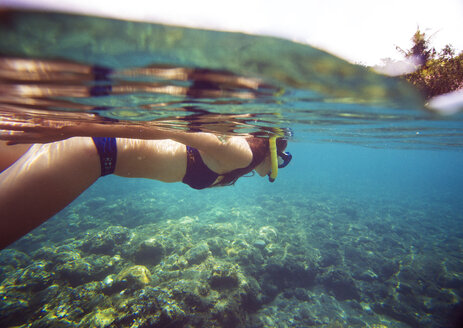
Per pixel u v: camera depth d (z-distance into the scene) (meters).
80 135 0.42
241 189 7.20
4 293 1.75
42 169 0.42
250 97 0.79
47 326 1.46
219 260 2.21
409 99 0.87
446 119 1.34
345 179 12.76
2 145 0.53
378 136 2.44
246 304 1.80
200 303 1.60
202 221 3.85
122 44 0.43
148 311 1.42
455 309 1.90
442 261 2.53
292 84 0.68
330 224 3.90
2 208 0.38
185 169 0.67
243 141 0.70
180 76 0.58
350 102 0.91
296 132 2.20
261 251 2.54
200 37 0.43
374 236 3.53
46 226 3.77
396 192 9.06
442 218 5.29
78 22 0.35
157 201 4.98
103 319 1.42
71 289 1.75
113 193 6.24
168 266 2.03
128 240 2.64
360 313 2.00
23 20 0.33
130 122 0.95
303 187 8.33
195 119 1.01
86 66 0.49
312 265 2.37
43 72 0.49
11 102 0.63
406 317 1.93
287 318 1.88
